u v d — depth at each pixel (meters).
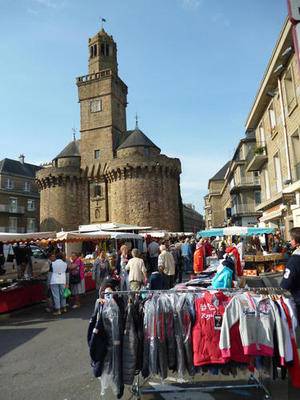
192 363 3.76
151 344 3.74
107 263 10.45
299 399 3.61
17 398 3.99
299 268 3.74
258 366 3.68
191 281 6.86
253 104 19.83
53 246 16.89
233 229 15.13
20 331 7.25
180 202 43.72
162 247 9.95
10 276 13.66
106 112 42.22
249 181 34.59
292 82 14.06
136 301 3.99
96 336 3.78
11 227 46.25
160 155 38.59
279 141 16.50
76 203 41.62
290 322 3.61
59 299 8.98
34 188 51.47
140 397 3.82
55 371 4.83
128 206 37.59
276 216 18.06
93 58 45.75
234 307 3.71
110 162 39.25
